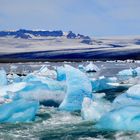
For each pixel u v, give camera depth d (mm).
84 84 23453
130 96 21156
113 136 15711
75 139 15445
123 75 55562
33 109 19406
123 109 17328
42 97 24219
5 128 17438
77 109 22328
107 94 29031
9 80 39000
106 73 59125
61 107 22484
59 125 18062
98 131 16656
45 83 25922
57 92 24578
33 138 15672
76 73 23703
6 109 18984
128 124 16531
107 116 17312
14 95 24375
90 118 18984
